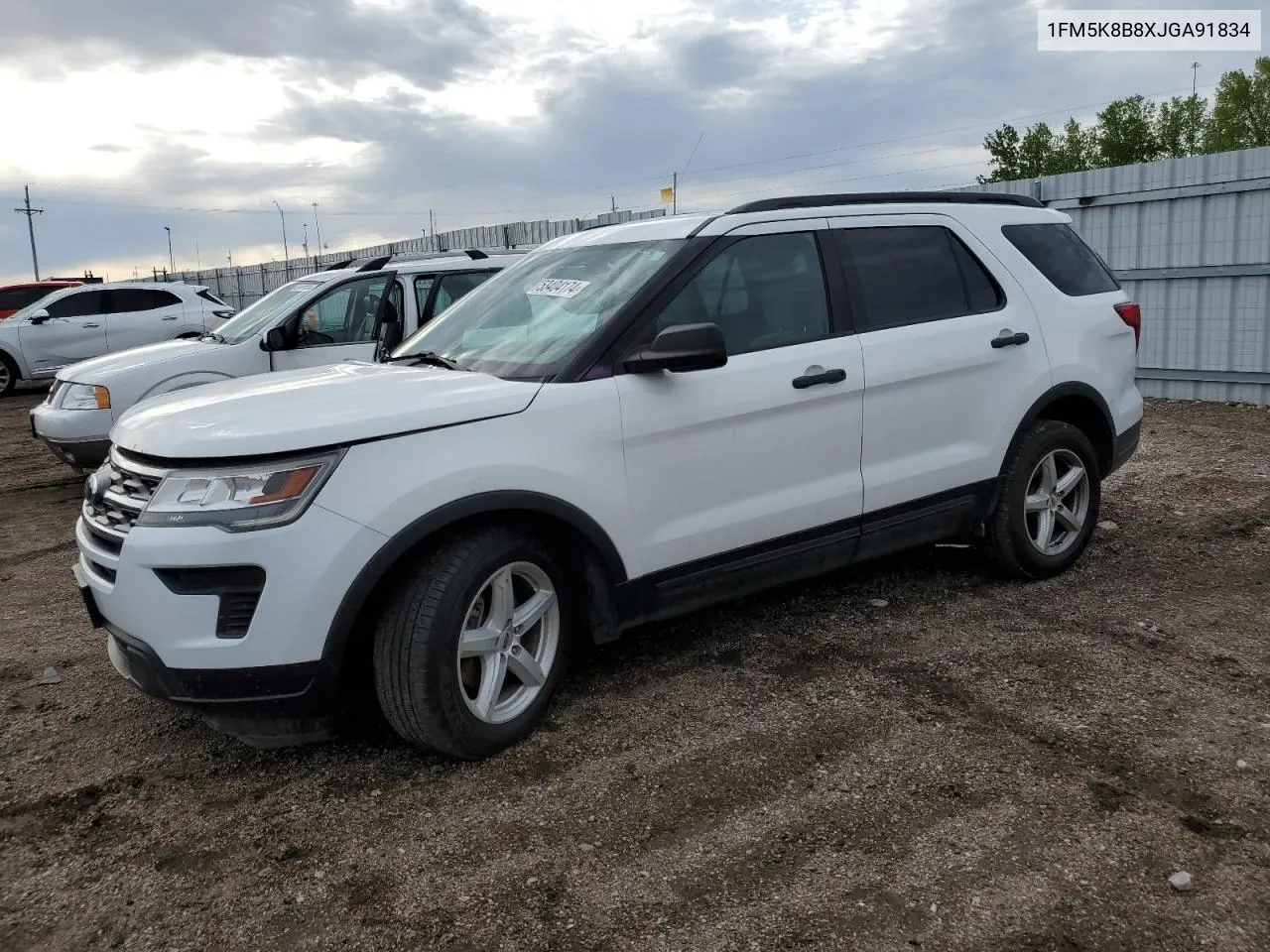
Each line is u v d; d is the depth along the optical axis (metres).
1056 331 4.77
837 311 4.14
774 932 2.45
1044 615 4.45
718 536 3.78
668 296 3.71
